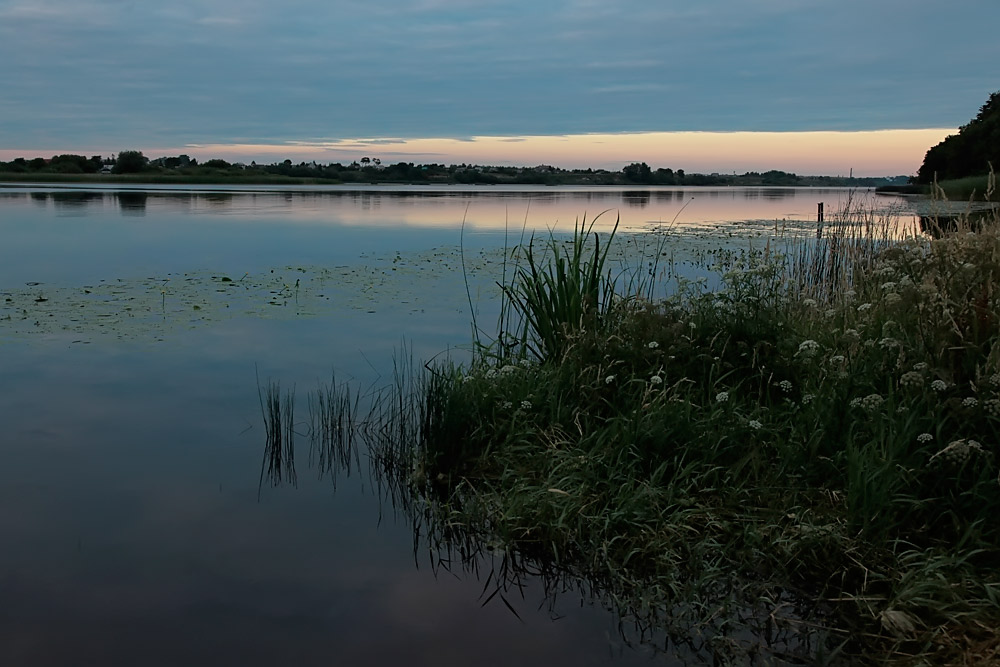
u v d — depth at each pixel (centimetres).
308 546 391
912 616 305
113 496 443
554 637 314
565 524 395
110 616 322
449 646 306
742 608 330
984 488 345
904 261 536
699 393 493
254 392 627
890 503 350
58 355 725
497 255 1473
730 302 548
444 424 491
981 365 384
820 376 462
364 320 880
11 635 307
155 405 596
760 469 425
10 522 407
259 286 1102
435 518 424
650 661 296
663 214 2978
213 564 369
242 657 296
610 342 545
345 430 552
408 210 3042
